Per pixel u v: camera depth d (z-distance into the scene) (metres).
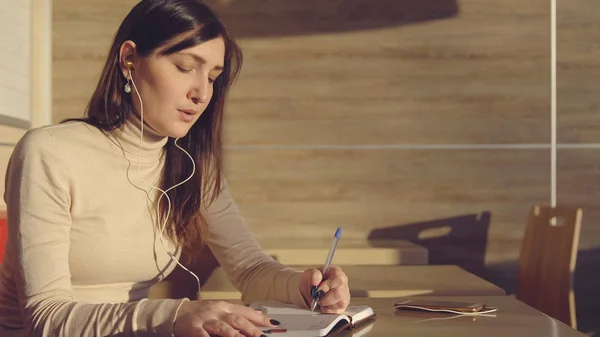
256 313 1.13
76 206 1.31
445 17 2.94
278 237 2.91
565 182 2.97
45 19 2.76
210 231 1.62
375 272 2.14
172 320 1.10
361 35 2.93
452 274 2.09
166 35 1.32
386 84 2.93
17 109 2.43
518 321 1.27
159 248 1.44
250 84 2.90
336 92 2.92
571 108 2.97
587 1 2.96
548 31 2.96
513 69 2.96
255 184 2.91
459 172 2.95
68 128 1.34
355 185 2.92
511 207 2.96
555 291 2.43
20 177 1.25
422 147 2.94
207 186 1.57
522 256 2.68
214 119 1.51
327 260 1.39
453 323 1.25
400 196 2.93
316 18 2.92
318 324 1.15
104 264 1.35
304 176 2.92
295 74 2.91
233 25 2.90
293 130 2.91
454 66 2.94
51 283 1.20
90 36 2.84
